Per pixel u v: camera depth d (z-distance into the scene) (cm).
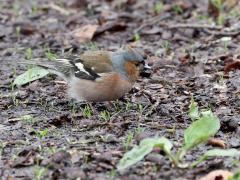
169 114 1261
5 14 2061
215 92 1373
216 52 1647
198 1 2056
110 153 1052
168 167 1013
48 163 1041
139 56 1276
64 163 1041
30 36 1866
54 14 2047
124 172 1002
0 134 1195
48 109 1321
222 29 1784
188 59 1591
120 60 1264
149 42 1766
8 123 1255
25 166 1048
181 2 2023
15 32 1895
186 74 1512
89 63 1269
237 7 1961
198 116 1225
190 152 1079
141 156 997
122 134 1167
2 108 1334
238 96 1342
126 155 1004
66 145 1122
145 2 2077
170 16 1928
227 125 1177
